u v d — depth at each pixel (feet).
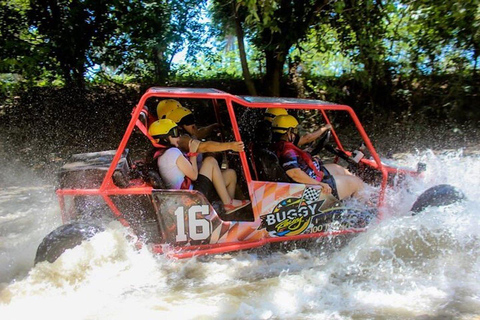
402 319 10.99
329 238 15.57
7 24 32.83
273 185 14.46
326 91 39.45
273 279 13.21
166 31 35.42
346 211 15.52
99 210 14.19
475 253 14.37
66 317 11.19
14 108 34.50
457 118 37.24
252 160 15.51
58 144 31.68
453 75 38.37
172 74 41.57
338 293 12.34
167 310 11.53
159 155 14.34
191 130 16.37
